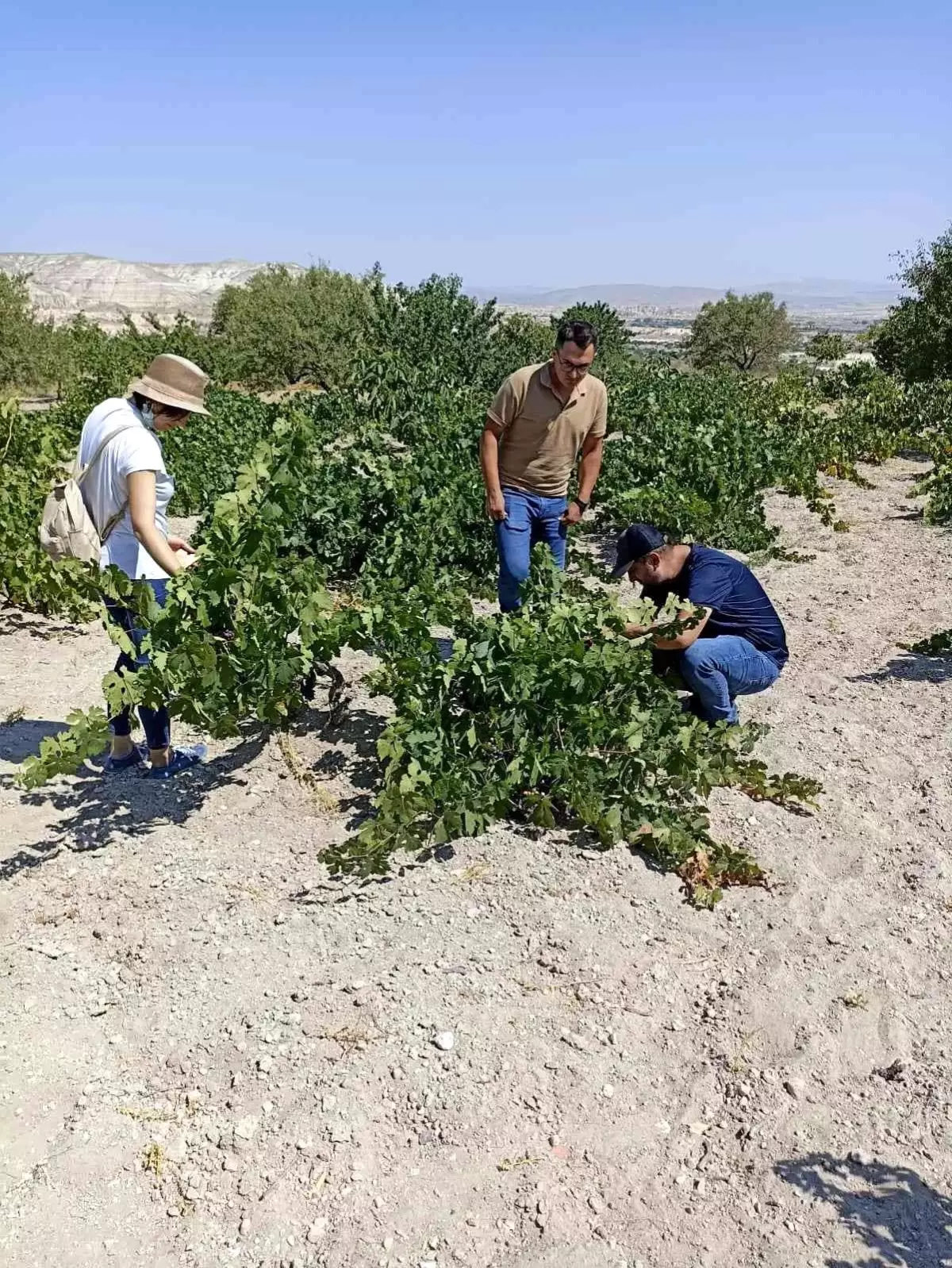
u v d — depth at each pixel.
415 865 4.19
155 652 4.25
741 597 4.96
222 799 4.69
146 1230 2.65
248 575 4.58
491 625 4.74
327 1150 2.88
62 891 3.97
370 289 29.38
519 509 6.07
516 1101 3.08
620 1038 3.34
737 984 3.62
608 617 4.65
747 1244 2.67
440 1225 2.69
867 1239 2.70
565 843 4.37
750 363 52.72
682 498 10.00
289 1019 3.34
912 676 6.55
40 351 25.97
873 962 3.78
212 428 13.21
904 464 16.34
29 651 6.48
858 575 9.27
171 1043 3.25
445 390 16.61
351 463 9.15
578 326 5.54
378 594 6.96
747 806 4.78
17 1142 2.87
